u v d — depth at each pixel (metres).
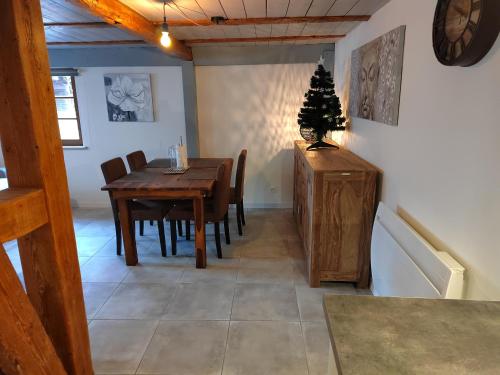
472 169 1.37
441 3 1.49
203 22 3.04
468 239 1.40
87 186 5.05
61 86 4.74
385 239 2.04
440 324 0.97
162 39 2.71
